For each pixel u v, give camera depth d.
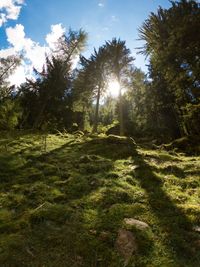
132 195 7.87
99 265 5.14
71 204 7.28
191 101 17.77
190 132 20.77
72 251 5.45
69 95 37.28
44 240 5.74
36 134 20.66
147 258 5.25
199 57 14.31
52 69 35.47
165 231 6.06
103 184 8.70
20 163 11.33
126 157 12.68
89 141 16.23
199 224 6.35
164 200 7.58
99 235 5.85
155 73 24.88
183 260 5.25
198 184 8.97
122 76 29.91
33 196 7.87
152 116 29.45
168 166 10.49
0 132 21.08
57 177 9.53
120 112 28.77
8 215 6.80
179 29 13.95
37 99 36.94
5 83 40.47
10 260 5.14
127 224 6.12
